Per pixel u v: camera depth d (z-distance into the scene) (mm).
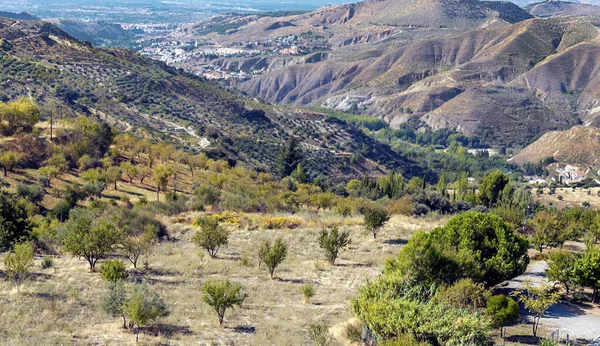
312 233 55031
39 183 72938
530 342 27375
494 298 28656
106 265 35406
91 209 61719
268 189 84188
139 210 59219
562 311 32219
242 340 27562
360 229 57594
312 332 27953
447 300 28594
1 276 34875
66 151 85500
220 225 55281
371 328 26344
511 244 35281
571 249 50312
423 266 32875
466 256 33562
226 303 29766
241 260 43688
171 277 38438
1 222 43406
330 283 39375
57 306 29625
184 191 82875
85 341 25438
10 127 87000
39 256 43031
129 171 81500
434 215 69938
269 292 36625
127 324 28406
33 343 24266
